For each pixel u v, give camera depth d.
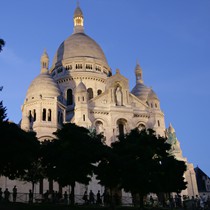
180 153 96.56
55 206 48.47
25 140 48.72
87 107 92.38
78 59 122.12
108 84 99.06
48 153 52.75
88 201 64.25
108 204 61.25
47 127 92.06
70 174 50.31
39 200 64.25
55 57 131.00
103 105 96.50
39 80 101.69
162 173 58.59
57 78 119.75
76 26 144.88
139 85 120.81
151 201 67.69
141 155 56.16
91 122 91.44
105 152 53.12
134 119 98.88
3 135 44.50
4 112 44.72
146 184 53.22
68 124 55.31
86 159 51.66
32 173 62.75
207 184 125.44
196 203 61.88
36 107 94.81
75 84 116.62
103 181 55.16
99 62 124.06
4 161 46.19
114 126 93.38
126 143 58.38
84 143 51.84
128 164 52.91
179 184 63.69
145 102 110.62
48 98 96.06
